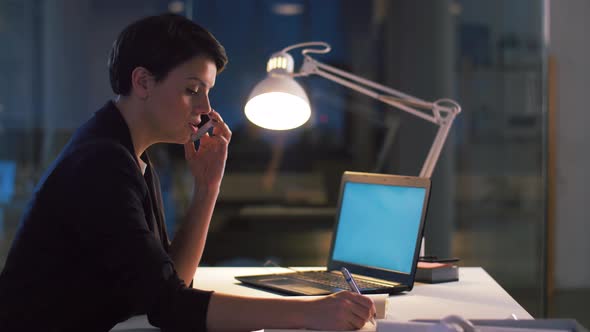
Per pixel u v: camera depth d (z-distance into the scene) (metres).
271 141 6.39
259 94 1.59
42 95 5.48
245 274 1.69
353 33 5.88
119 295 1.08
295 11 6.05
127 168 1.06
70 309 1.06
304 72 1.74
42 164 5.48
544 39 4.73
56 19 5.43
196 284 1.53
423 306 1.31
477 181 4.77
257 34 6.10
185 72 1.15
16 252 1.07
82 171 1.03
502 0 4.66
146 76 1.15
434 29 4.47
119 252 1.00
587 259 4.98
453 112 1.67
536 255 4.86
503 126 4.71
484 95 4.65
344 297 1.01
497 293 1.45
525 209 4.86
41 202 1.06
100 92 5.43
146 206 1.11
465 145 4.64
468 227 4.80
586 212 4.97
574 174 4.96
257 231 6.93
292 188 6.61
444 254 4.20
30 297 1.05
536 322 0.90
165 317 0.99
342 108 5.92
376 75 5.48
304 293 1.34
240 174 6.70
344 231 1.68
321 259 6.69
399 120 4.54
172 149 5.70
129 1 5.45
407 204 1.52
